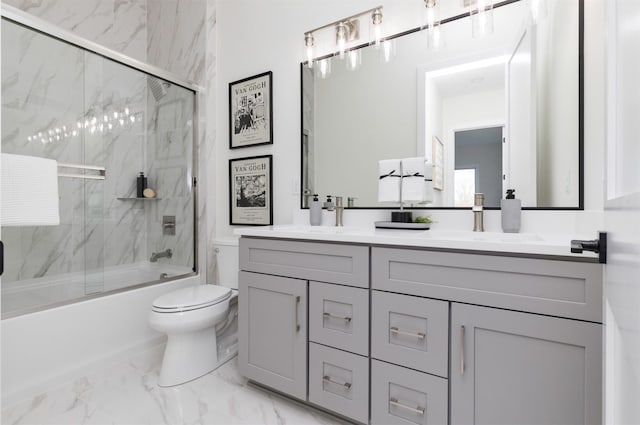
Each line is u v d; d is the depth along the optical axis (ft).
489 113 4.88
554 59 4.36
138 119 8.51
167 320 5.06
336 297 4.19
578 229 4.12
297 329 4.54
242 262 5.18
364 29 5.99
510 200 4.40
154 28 9.20
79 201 7.34
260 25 7.31
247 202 7.48
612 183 1.62
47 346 5.20
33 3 7.22
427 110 5.36
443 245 3.44
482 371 3.26
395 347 3.75
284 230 4.99
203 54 7.93
